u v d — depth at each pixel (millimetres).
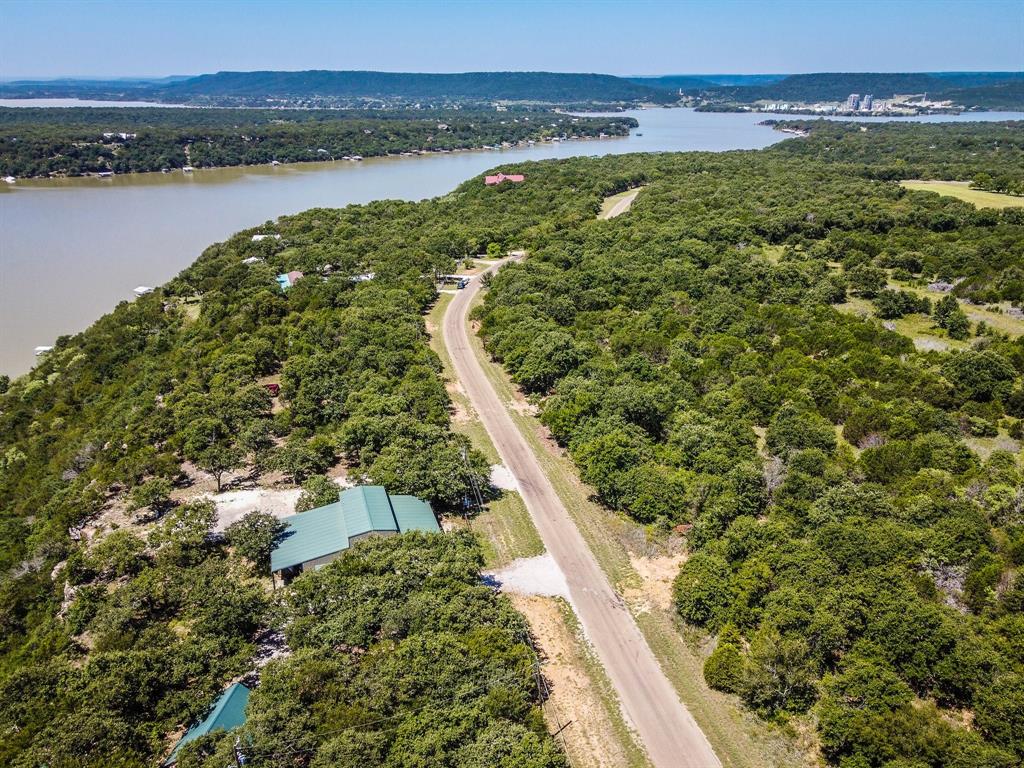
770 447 73812
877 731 39219
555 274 131625
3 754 38188
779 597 49594
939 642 44250
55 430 89750
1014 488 63531
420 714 38906
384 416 76812
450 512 68000
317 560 55531
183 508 60906
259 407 82375
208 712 41844
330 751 35469
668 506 63938
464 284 142750
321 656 43031
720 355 94750
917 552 53875
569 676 48781
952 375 87250
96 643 48125
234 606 48656
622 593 57219
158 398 90250
